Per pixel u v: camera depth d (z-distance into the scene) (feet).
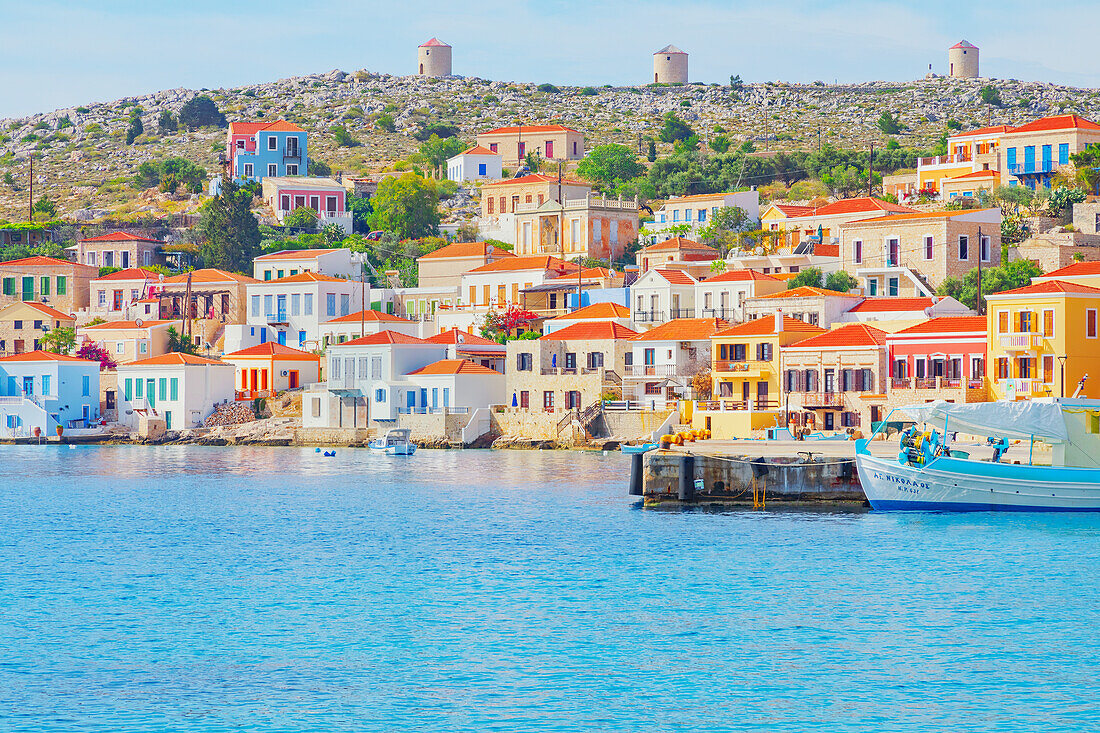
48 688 297.94
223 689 296.92
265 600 385.29
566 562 440.04
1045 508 524.52
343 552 468.34
